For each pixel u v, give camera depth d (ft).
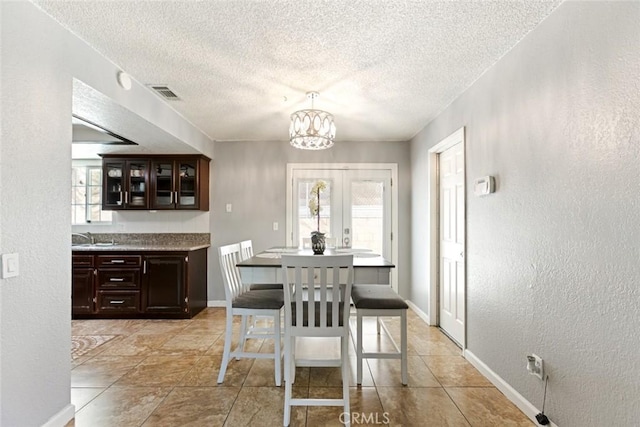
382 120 13.00
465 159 9.96
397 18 6.51
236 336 11.82
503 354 7.93
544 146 6.55
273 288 10.53
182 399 7.63
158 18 6.48
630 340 4.81
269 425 6.66
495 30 6.91
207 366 9.39
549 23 6.40
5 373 5.46
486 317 8.73
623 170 4.89
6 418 5.47
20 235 5.74
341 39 7.24
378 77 9.12
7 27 5.49
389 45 7.49
